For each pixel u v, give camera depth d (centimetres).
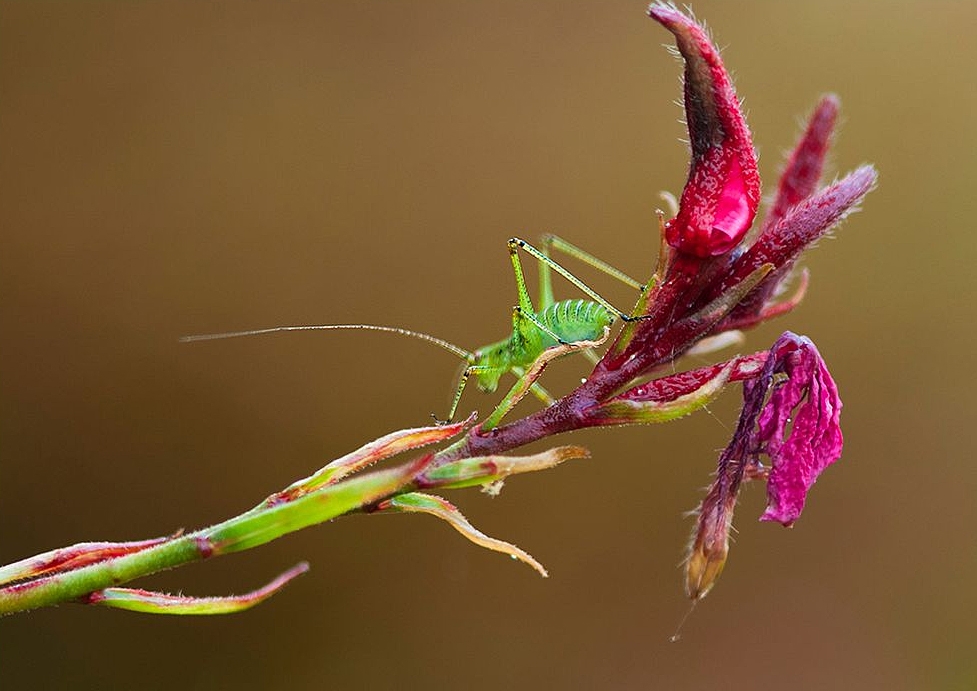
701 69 19
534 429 19
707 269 19
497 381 24
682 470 40
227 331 40
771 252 19
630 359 19
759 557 40
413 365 40
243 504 39
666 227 19
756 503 40
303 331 40
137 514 38
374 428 40
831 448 19
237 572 38
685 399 19
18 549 37
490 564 40
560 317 23
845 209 19
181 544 19
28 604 19
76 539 38
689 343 19
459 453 19
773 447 19
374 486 19
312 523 19
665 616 40
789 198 20
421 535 40
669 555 40
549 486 40
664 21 19
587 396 19
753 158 19
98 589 19
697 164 19
